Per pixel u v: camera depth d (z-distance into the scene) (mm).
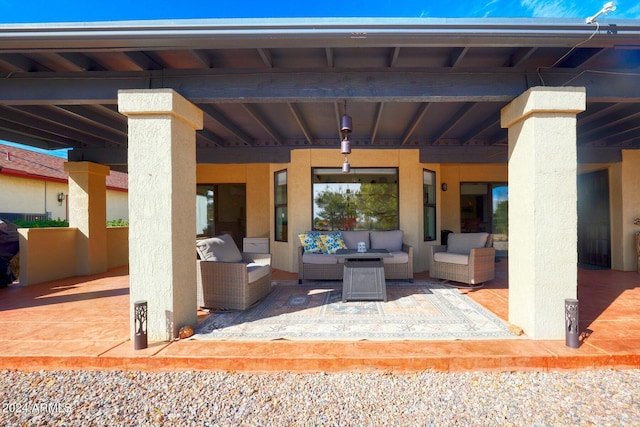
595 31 2738
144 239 3314
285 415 2285
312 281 6332
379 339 3242
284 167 7520
